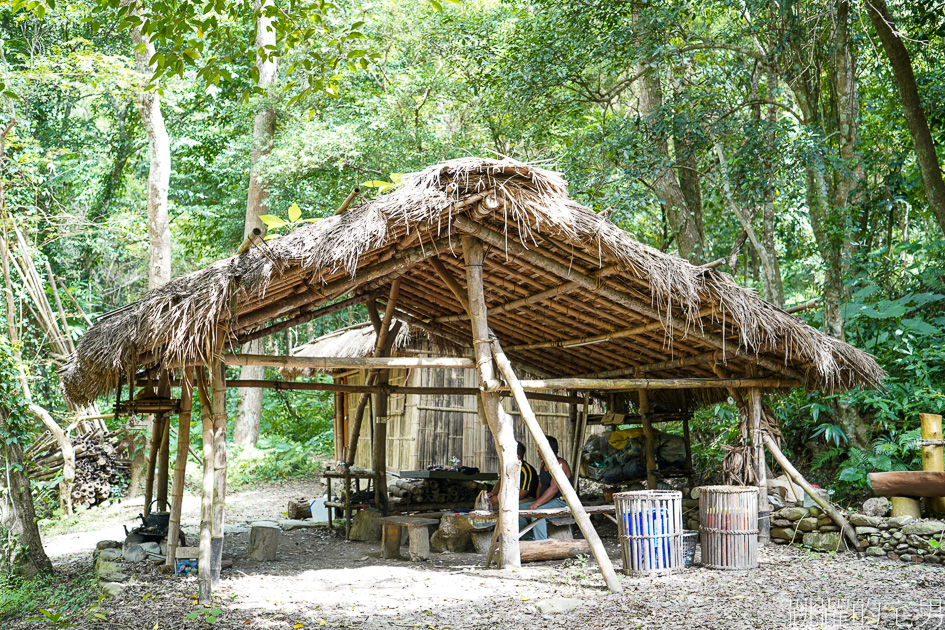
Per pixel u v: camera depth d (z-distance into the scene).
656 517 6.28
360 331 12.23
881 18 8.63
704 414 11.54
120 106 19.89
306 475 16.28
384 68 16.20
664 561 6.26
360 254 5.46
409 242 6.11
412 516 8.20
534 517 7.24
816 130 10.07
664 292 6.34
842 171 9.69
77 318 17.22
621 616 4.91
